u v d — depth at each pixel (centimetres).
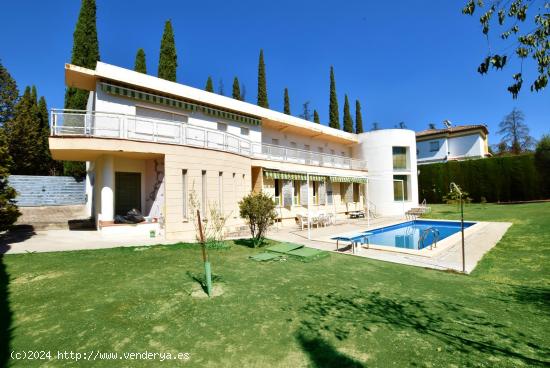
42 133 3145
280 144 2566
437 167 3612
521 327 544
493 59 449
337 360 425
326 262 1038
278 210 2139
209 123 1864
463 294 719
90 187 2050
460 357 440
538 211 2244
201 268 885
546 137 3130
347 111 4716
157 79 1656
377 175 3130
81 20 2511
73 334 484
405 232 2084
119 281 740
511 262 1020
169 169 1337
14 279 743
